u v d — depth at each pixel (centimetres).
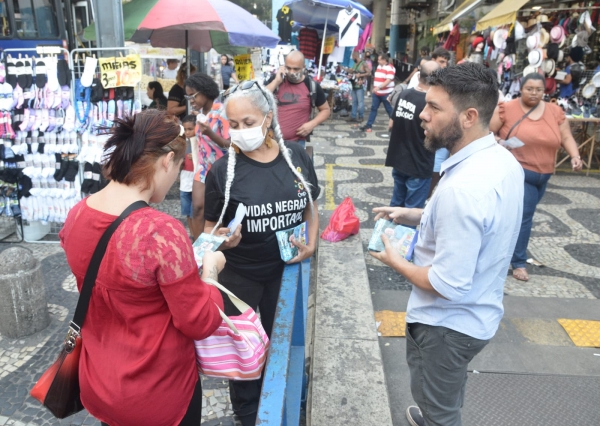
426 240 185
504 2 923
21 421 281
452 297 166
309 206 249
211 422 282
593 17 825
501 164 171
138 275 140
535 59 784
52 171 501
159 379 152
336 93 1395
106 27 504
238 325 175
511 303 404
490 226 165
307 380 291
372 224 589
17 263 353
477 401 290
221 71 1330
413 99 442
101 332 154
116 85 476
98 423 281
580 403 290
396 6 2703
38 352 344
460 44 1302
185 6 582
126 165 145
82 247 146
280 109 479
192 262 145
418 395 204
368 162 893
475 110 168
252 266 240
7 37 534
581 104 827
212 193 231
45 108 485
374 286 436
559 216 621
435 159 510
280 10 811
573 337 355
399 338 354
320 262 409
